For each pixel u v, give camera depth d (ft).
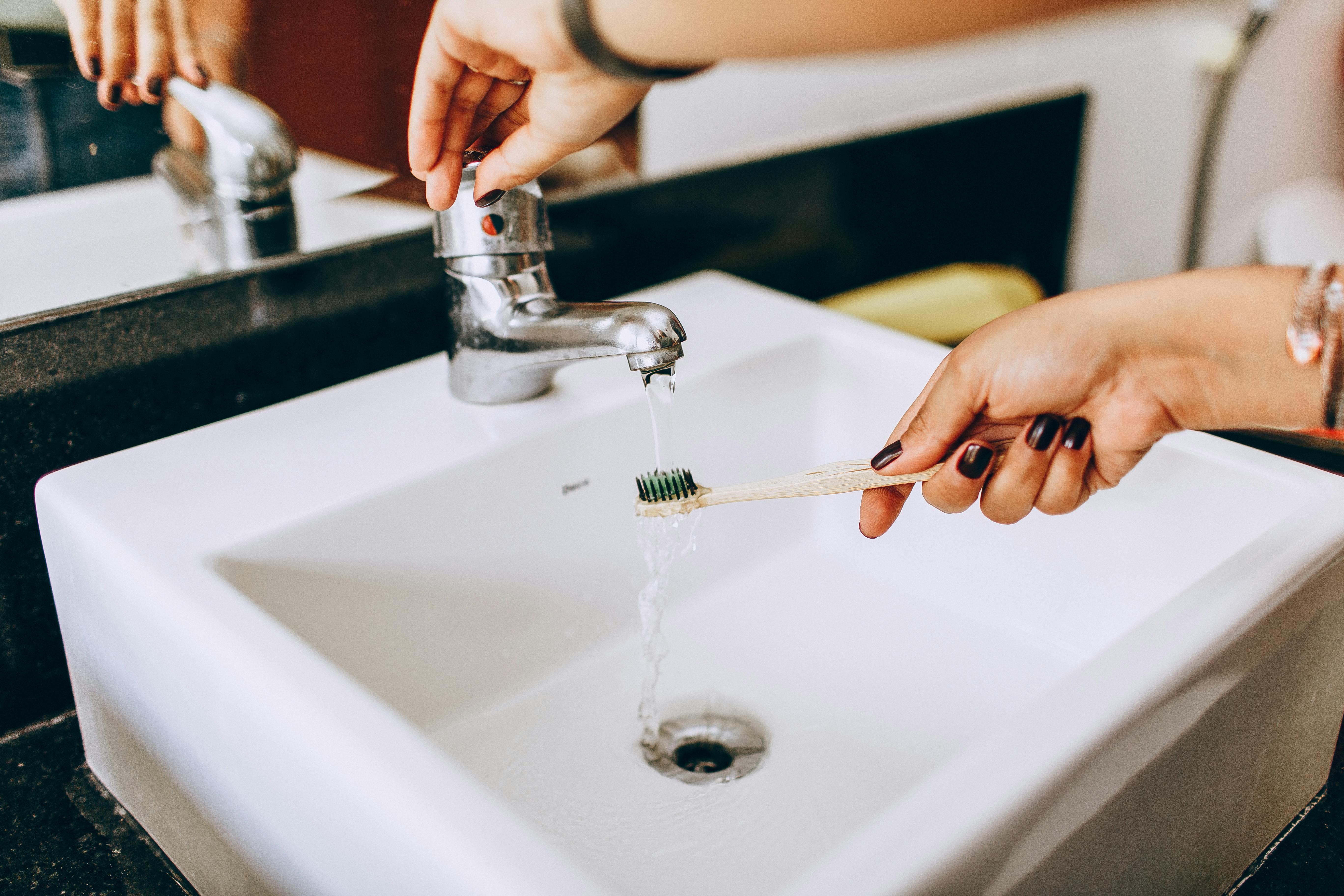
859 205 3.41
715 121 2.94
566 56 1.15
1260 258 4.58
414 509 1.85
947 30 0.80
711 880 1.63
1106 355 1.40
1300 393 1.35
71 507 1.72
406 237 2.31
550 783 1.84
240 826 1.43
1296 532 1.64
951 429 1.53
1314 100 5.78
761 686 2.11
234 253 2.07
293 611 1.73
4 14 1.66
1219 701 1.43
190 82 1.89
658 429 1.85
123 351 1.95
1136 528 2.02
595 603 2.19
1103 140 4.55
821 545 2.55
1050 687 1.29
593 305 1.86
